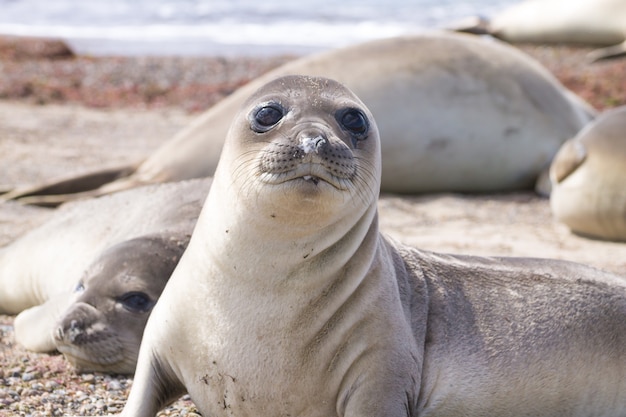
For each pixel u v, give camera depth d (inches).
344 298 458.6
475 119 1248.8
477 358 506.6
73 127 1680.6
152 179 1147.3
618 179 1002.7
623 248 998.4
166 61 2397.9
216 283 458.6
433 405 503.5
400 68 1240.2
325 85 480.7
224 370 466.0
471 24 2532.0
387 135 1221.7
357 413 452.4
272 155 428.8
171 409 559.5
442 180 1264.8
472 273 539.8
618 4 2356.1
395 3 4089.6
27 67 2298.2
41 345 658.8
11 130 1619.1
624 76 2011.6
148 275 634.2
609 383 539.8
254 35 3223.4
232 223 446.0
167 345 480.4
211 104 1950.1
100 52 2787.9
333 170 428.5
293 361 459.5
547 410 530.0
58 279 758.5
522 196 1263.5
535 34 2452.0
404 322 479.5
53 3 4325.8
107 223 759.7
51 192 1154.0
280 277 449.7
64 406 562.3
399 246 535.2
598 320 541.6
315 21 3565.5
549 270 560.4
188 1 4259.4
